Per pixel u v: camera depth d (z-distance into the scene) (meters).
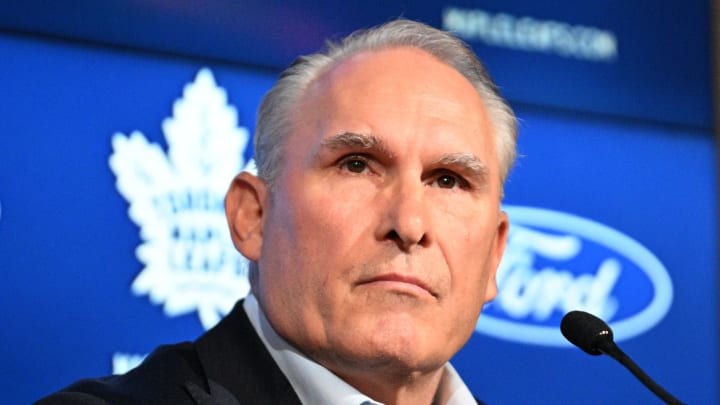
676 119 8.15
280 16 7.30
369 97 4.38
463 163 4.35
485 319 7.39
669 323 7.80
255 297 4.68
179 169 6.89
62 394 4.29
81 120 6.71
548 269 7.59
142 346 6.66
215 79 7.07
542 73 7.85
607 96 8.00
